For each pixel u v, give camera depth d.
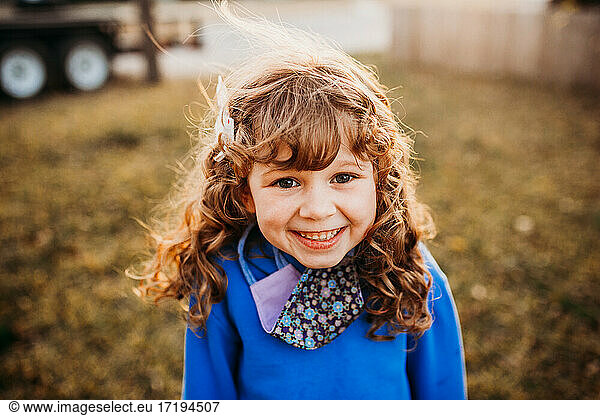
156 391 2.39
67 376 2.45
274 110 0.93
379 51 9.55
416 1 8.99
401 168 1.11
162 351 2.58
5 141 5.30
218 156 1.07
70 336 2.67
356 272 1.10
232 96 1.01
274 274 1.11
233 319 1.15
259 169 0.94
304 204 0.92
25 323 2.75
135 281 3.07
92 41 7.49
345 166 0.93
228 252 1.16
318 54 1.02
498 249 3.24
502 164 4.46
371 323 1.12
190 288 1.20
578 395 2.28
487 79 7.43
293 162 0.90
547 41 6.98
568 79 6.84
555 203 3.77
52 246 3.42
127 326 2.73
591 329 2.61
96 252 3.35
